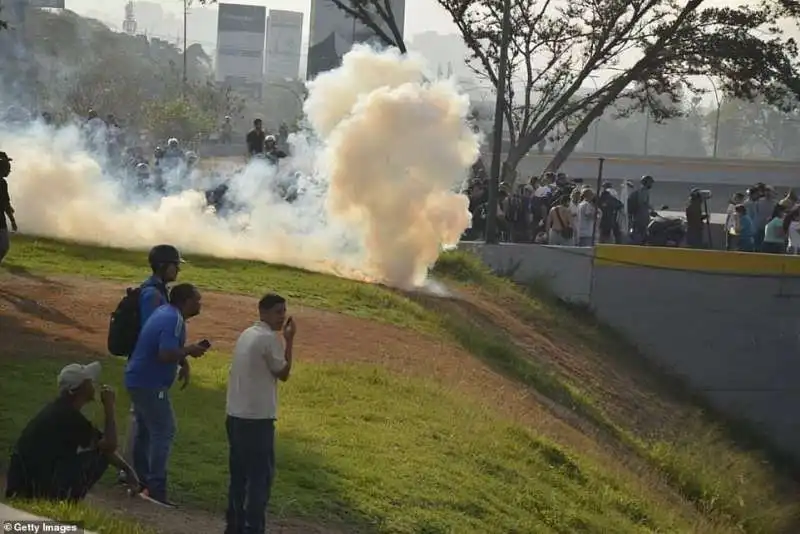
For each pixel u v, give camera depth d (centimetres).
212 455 1313
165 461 1152
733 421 3275
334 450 1403
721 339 3359
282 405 1572
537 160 8194
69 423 1047
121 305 1193
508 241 3450
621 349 3219
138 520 1083
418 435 1555
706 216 3688
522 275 3272
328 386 1702
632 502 1716
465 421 1700
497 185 3266
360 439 1470
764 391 3375
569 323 3125
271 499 1212
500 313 2906
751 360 3375
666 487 2148
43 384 1512
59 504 990
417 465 1423
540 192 3478
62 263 2469
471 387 2019
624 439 2372
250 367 1052
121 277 2370
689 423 2886
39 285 2211
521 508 1431
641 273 3319
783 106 4544
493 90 4438
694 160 8531
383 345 2130
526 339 2788
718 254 3341
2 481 1131
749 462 2717
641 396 2914
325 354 1967
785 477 3103
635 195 3584
